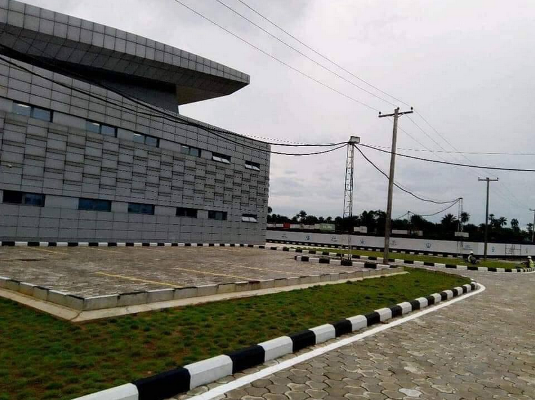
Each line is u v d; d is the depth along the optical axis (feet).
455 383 15.58
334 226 177.88
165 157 85.92
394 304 29.99
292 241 173.99
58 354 14.67
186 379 13.37
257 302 26.99
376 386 14.76
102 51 77.46
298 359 17.43
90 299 20.97
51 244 64.75
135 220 80.23
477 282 58.23
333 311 25.80
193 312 22.67
